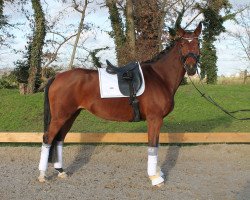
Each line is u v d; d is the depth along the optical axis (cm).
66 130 663
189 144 962
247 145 923
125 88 614
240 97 1812
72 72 631
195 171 735
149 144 619
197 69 612
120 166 763
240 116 1416
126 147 883
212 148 900
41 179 641
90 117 1337
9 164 766
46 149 632
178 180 671
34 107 1455
